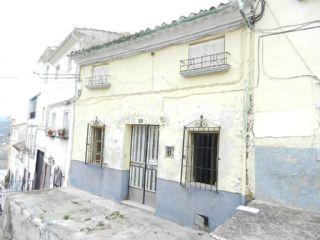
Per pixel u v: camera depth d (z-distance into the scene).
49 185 12.55
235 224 4.19
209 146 6.24
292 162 4.78
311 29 4.72
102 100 9.08
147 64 7.69
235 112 5.64
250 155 5.34
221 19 5.82
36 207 7.57
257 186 5.18
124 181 8.14
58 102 12.47
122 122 8.26
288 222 4.14
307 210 4.55
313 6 4.72
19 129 24.11
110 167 8.47
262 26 5.36
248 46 5.52
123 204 7.90
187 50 6.70
